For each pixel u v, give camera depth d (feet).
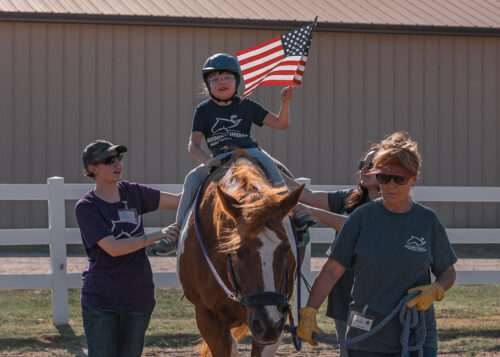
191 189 20.40
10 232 32.17
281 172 21.77
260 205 15.03
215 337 19.10
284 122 21.13
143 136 63.00
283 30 64.18
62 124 62.03
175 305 36.58
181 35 63.26
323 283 15.42
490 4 72.33
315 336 15.15
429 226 14.85
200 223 18.57
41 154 61.82
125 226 17.93
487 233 34.71
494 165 68.54
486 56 68.28
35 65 61.67
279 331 14.35
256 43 64.23
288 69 20.04
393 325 14.73
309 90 65.57
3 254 55.36
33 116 61.72
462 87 68.03
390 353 14.88
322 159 65.72
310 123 65.57
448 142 67.82
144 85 62.95
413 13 68.33
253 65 20.24
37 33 61.57
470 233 34.65
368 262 14.73
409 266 14.58
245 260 14.75
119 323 18.13
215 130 21.34
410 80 67.10
